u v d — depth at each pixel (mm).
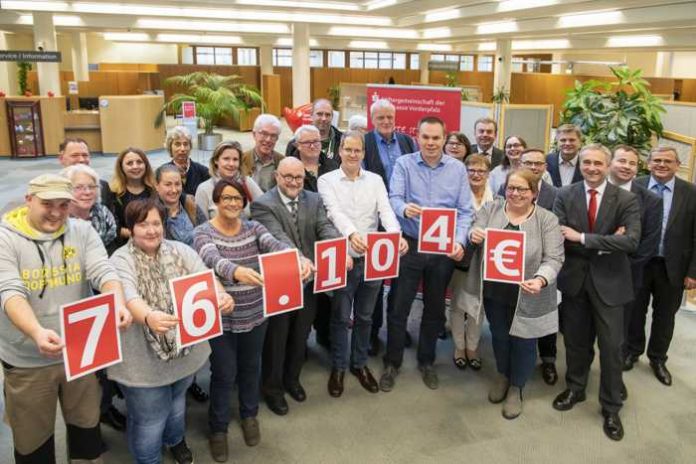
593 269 2951
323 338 3863
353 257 3104
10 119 12055
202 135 13844
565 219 2998
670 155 3242
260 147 3514
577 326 3102
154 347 2199
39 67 13320
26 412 2145
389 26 13977
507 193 2902
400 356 3402
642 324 3566
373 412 3111
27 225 2049
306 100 13820
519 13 11055
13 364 2102
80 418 2287
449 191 3250
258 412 3076
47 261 2055
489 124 4293
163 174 2854
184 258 2365
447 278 3268
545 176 3893
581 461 2729
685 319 4387
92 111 13453
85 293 2201
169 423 2492
